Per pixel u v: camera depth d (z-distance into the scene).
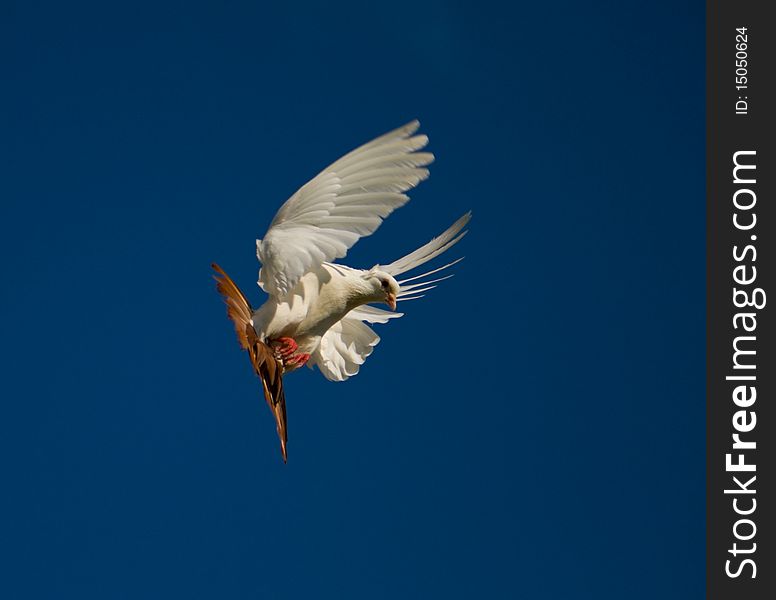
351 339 15.45
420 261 14.91
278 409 11.77
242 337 11.91
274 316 13.09
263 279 12.38
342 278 13.70
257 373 11.70
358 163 11.14
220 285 12.27
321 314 13.51
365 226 11.25
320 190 11.48
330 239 11.47
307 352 13.59
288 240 11.65
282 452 11.52
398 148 10.87
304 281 13.32
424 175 10.96
